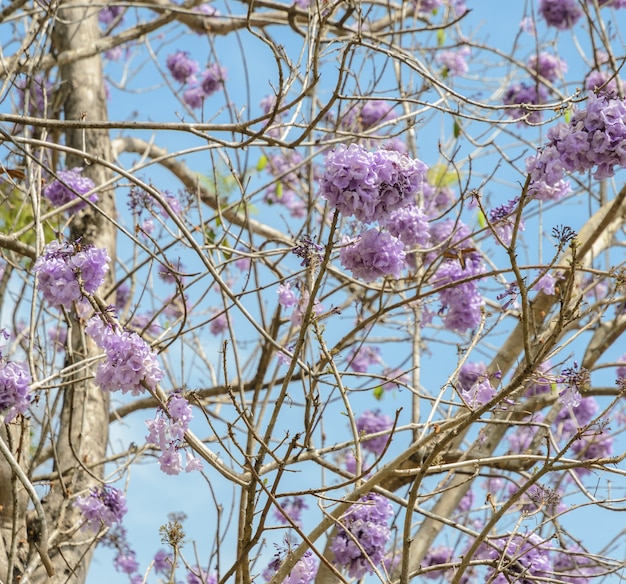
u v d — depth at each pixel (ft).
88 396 17.70
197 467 10.15
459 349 13.20
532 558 13.33
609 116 9.36
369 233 11.39
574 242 9.65
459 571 10.75
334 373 12.00
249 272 12.69
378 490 12.50
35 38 14.94
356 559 12.65
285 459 10.23
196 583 17.46
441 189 21.67
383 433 13.60
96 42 22.18
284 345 15.35
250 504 10.62
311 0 13.91
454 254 13.29
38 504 9.39
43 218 14.24
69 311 15.07
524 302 9.70
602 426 10.50
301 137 11.43
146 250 11.50
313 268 12.10
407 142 19.56
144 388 9.95
